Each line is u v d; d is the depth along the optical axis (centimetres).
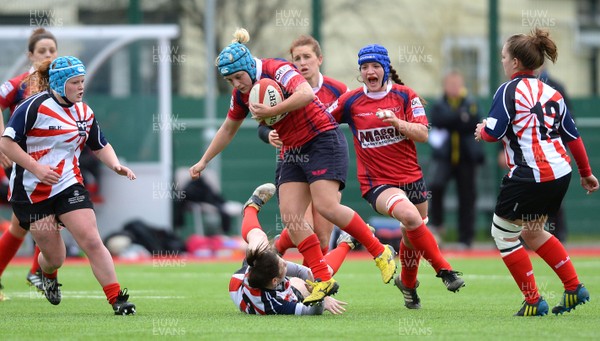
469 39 8231
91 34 5406
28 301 2973
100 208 5450
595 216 6294
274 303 2456
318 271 2436
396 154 2598
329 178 2430
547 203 2342
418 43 8212
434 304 2803
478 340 1942
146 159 5516
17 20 7194
